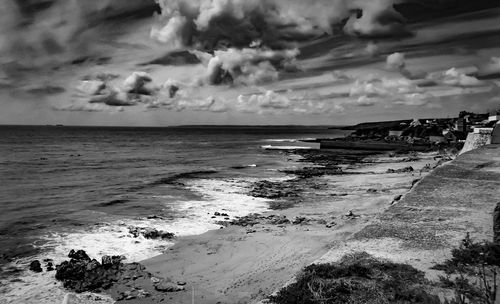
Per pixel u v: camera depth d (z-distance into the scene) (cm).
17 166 4706
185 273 1352
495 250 733
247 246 1630
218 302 1117
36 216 2177
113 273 1338
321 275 689
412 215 1045
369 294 616
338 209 2303
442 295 608
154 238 1766
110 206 2467
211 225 2008
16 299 1142
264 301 625
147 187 3238
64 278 1291
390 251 793
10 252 1562
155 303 1127
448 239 852
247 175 4053
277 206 2489
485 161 2003
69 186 3256
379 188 2975
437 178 1559
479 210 1079
